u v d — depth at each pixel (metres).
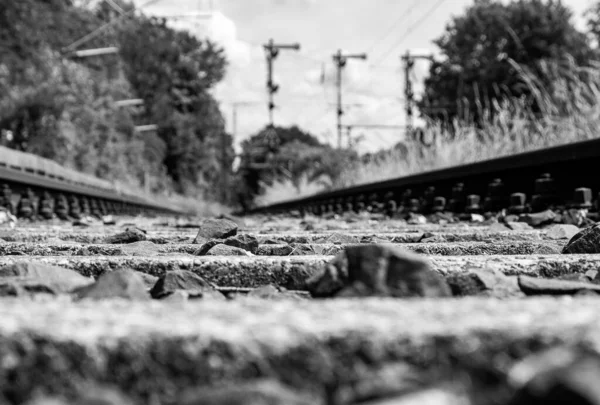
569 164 7.09
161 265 2.22
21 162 14.32
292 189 39.44
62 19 43.97
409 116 36.78
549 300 1.10
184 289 1.94
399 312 0.98
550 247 3.20
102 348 0.87
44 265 1.89
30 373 0.87
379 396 0.79
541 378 0.70
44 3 42.19
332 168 26.64
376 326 0.89
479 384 0.80
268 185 42.75
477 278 1.81
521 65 33.25
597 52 25.89
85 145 35.62
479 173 8.77
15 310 1.03
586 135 9.69
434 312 0.98
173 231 5.81
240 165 83.38
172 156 71.88
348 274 1.42
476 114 34.12
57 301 1.16
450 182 9.95
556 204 6.95
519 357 0.84
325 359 0.86
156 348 0.88
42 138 30.52
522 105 12.23
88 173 35.59
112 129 42.22
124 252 3.11
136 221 10.07
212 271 2.18
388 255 1.38
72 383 0.87
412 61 37.16
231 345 0.87
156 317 0.98
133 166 48.41
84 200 14.27
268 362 0.86
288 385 0.86
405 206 10.95
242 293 2.09
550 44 33.38
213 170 83.31
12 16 34.56
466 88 35.34
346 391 0.84
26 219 10.23
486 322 0.90
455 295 1.81
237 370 0.86
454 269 2.14
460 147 13.66
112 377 0.87
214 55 80.81
